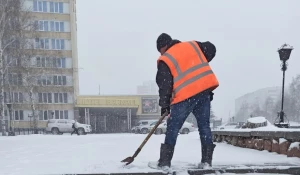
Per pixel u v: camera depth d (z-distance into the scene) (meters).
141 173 2.81
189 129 26.50
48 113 43.41
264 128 5.79
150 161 3.53
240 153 4.50
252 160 3.49
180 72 3.10
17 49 29.70
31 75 32.72
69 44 44.91
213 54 3.36
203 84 3.11
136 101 48.91
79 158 4.26
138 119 51.09
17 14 28.23
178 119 3.10
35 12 43.66
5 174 2.97
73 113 44.50
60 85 43.75
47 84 40.66
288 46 9.81
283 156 3.99
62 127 30.22
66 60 44.56
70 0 45.38
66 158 4.31
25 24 29.69
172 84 3.12
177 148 5.73
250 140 5.54
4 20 26.73
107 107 47.31
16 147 7.34
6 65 27.89
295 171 2.89
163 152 3.07
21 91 35.72
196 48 3.22
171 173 2.82
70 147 6.88
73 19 45.41
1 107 26.09
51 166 3.42
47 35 44.03
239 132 6.02
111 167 3.09
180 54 3.13
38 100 41.03
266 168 2.89
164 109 3.13
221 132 7.60
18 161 4.12
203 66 3.17
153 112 51.00
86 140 10.99
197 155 4.28
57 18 44.62
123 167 3.09
